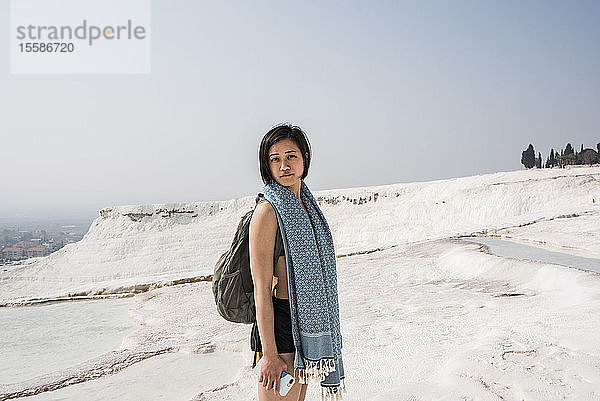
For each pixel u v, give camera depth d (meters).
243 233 2.30
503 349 4.40
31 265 46.44
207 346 6.50
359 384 4.32
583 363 3.87
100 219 53.91
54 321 9.73
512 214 34.56
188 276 13.77
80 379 5.45
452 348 5.15
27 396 5.00
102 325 9.23
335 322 2.40
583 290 7.41
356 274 12.05
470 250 12.84
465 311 7.26
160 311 9.60
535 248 14.02
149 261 46.66
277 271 2.32
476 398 3.49
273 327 2.17
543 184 36.12
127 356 6.30
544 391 3.44
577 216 20.16
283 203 2.26
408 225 43.34
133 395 4.95
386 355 5.21
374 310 7.95
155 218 53.59
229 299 2.29
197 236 49.94
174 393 4.98
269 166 2.33
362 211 50.81
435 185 48.34
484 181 42.19
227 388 4.63
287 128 2.35
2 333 8.77
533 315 6.09
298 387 2.35
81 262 47.31
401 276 11.47
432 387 3.80
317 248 2.31
